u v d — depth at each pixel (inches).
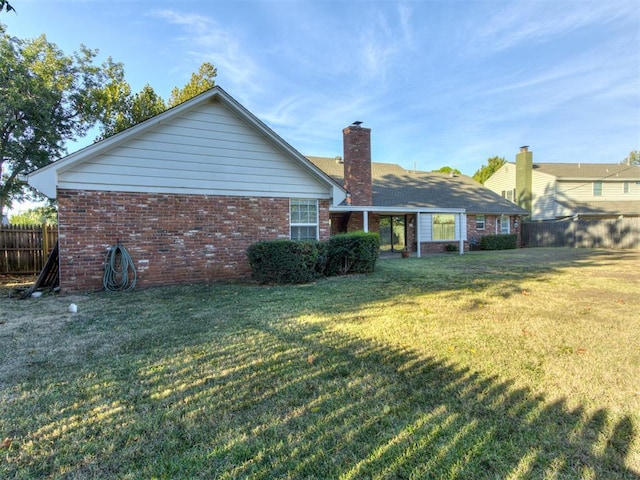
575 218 877.8
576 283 293.7
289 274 306.3
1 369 125.3
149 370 123.4
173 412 96.0
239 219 336.5
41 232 427.2
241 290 275.0
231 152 332.2
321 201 382.3
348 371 120.5
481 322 177.2
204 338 156.7
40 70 512.1
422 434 84.8
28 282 364.5
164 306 221.0
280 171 356.8
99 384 113.0
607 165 1072.2
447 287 279.0
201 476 72.0
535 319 182.2
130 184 291.4
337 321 181.8
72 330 171.6
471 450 78.6
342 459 76.6
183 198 311.9
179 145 310.0
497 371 118.4
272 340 152.9
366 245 362.0
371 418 91.9
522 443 80.8
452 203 747.4
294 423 90.2
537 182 999.6
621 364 123.4
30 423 91.2
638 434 83.3
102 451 80.0
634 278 319.3
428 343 146.6
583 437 82.6
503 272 368.5
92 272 278.5
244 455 78.2
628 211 914.1
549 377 113.4
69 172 270.7
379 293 256.1
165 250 304.8
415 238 733.9
